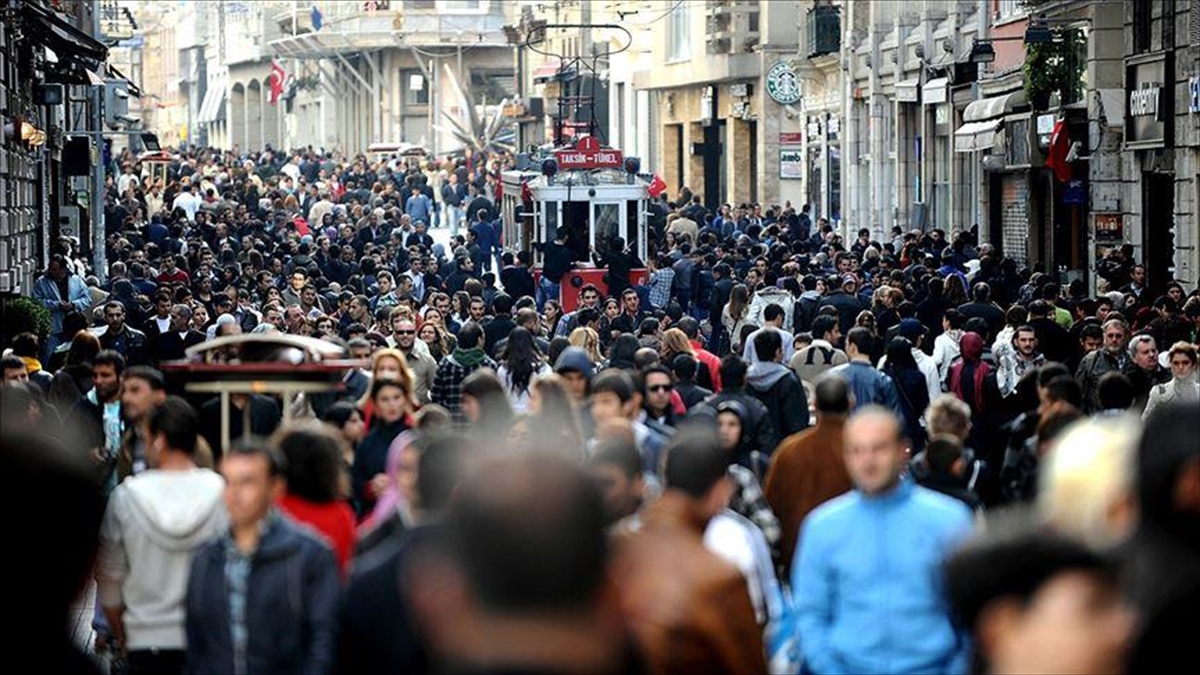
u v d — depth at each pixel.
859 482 18.39
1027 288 56.03
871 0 111.00
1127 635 8.97
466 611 8.20
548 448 8.81
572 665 8.08
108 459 29.45
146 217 111.19
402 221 105.44
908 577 18.16
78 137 83.75
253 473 17.98
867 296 63.88
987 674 8.95
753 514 21.97
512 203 94.25
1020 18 85.62
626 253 75.44
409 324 39.38
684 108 149.00
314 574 18.08
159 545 20.72
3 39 64.38
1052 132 75.56
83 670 9.57
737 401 30.02
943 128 101.12
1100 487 14.50
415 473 17.17
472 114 181.62
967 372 36.19
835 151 122.31
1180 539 10.29
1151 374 37.69
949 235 98.31
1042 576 8.80
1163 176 71.81
